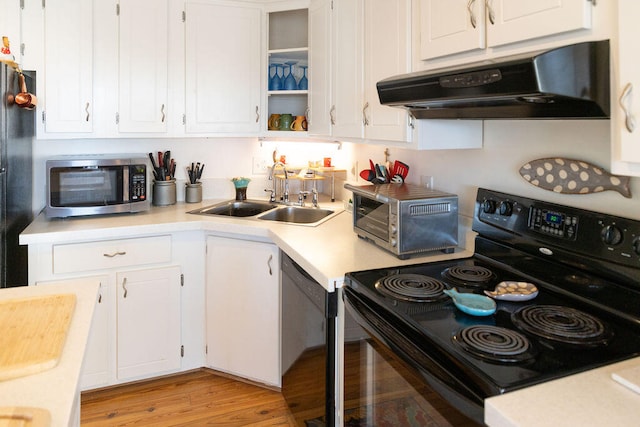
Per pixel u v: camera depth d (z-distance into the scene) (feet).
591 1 3.34
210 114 9.07
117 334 7.88
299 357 6.45
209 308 8.47
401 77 4.92
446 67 4.69
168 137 8.86
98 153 9.33
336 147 10.18
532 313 3.97
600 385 2.89
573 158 4.62
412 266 5.43
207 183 10.18
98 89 8.23
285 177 9.53
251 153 10.47
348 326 4.97
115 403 7.71
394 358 3.92
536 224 4.83
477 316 3.97
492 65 3.65
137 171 8.45
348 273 5.14
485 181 5.85
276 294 7.72
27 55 7.76
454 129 5.77
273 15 10.29
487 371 3.03
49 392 2.85
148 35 8.50
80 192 8.05
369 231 6.46
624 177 4.07
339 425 5.39
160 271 8.09
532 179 5.01
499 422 2.64
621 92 3.13
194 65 8.87
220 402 7.79
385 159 8.26
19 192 7.47
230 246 8.13
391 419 4.09
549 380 2.95
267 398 7.92
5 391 2.85
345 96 7.36
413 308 4.16
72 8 7.94
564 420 2.53
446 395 3.20
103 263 7.66
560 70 3.35
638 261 3.81
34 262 7.24
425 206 5.76
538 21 3.72
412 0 5.53
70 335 3.63
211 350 8.55
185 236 8.27
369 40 6.55
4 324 3.70
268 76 9.45
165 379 8.48
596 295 4.14
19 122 7.32
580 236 4.32
